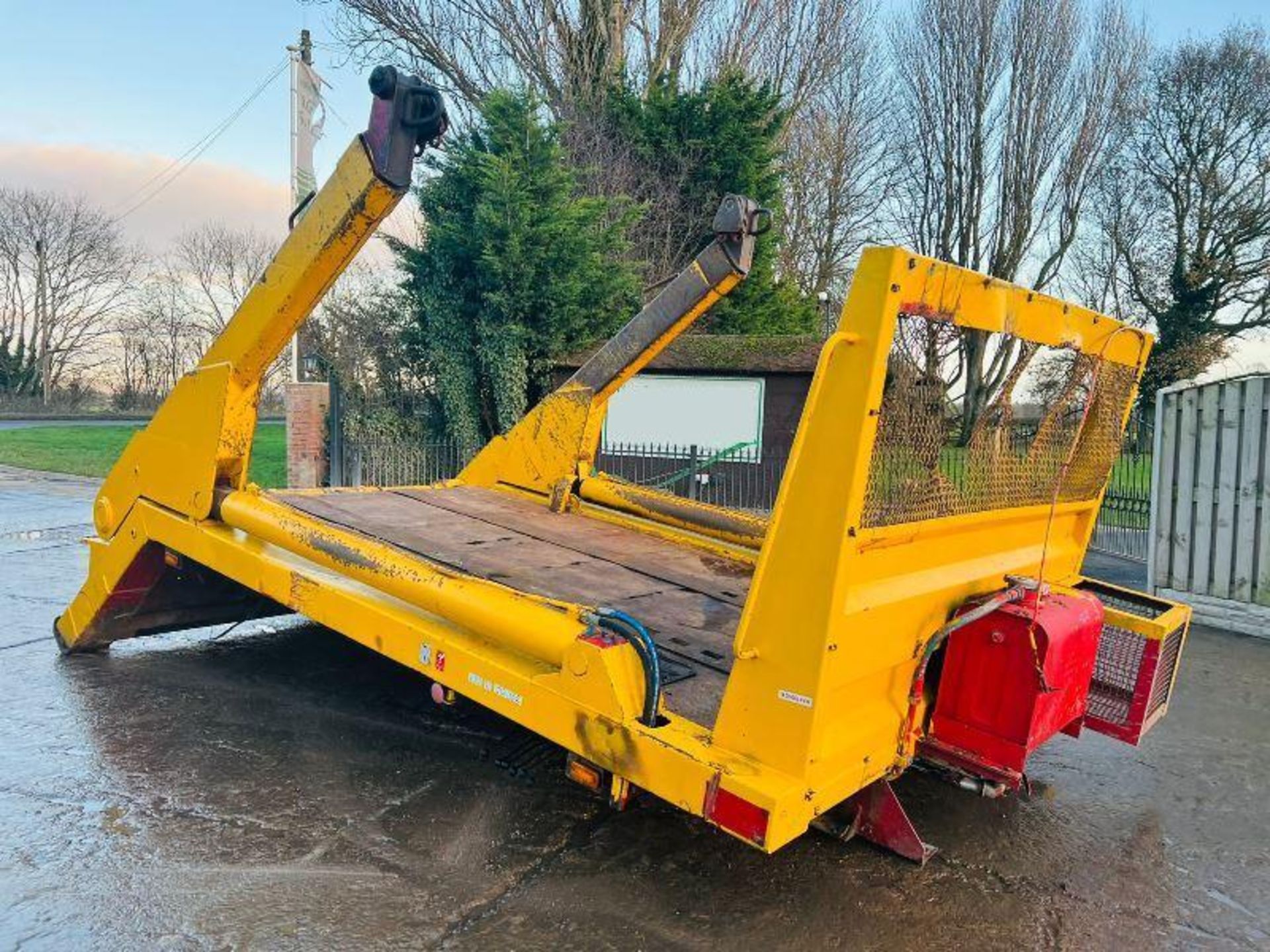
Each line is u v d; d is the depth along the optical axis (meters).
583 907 3.04
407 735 4.45
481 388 15.51
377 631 3.59
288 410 15.05
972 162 26.33
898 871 3.37
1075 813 3.99
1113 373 3.70
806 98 24.59
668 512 5.20
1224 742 4.93
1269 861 3.61
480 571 3.90
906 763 3.09
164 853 3.29
